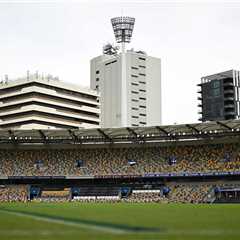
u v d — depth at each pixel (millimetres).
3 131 100562
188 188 96812
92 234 22266
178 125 94438
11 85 184750
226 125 92062
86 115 195875
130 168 102000
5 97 186500
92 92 198875
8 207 61875
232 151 98125
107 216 38844
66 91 189000
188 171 97938
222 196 92188
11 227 26828
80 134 101625
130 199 96312
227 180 96562
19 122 180375
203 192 94312
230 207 63125
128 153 104875
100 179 103438
